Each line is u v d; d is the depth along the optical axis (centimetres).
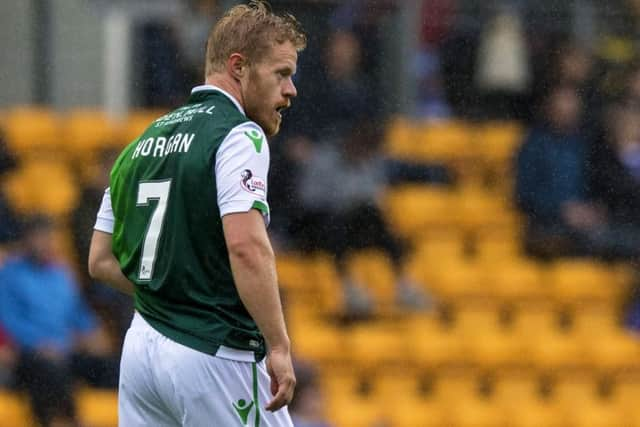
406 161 3070
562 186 2866
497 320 3138
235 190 1248
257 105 1321
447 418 2927
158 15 2692
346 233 2859
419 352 3016
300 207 2714
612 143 2775
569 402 3036
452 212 3334
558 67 2791
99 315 2538
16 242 2553
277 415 1318
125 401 1332
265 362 1317
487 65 2808
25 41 2652
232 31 1320
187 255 1277
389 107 2775
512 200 3136
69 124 2867
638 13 2758
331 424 2714
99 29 2681
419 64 2786
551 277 3091
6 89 2672
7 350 2455
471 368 3048
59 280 2541
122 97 2731
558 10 2788
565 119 2802
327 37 2678
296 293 2903
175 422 1320
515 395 3052
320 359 2933
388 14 2747
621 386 3083
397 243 2948
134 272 1320
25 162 2997
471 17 2808
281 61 1321
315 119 2684
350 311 2939
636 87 2731
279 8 2647
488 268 3172
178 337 1283
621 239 2927
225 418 1284
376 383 2969
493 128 3019
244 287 1233
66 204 2936
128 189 1326
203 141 1277
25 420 2425
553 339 3102
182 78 2702
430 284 3139
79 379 2475
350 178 2791
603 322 3083
